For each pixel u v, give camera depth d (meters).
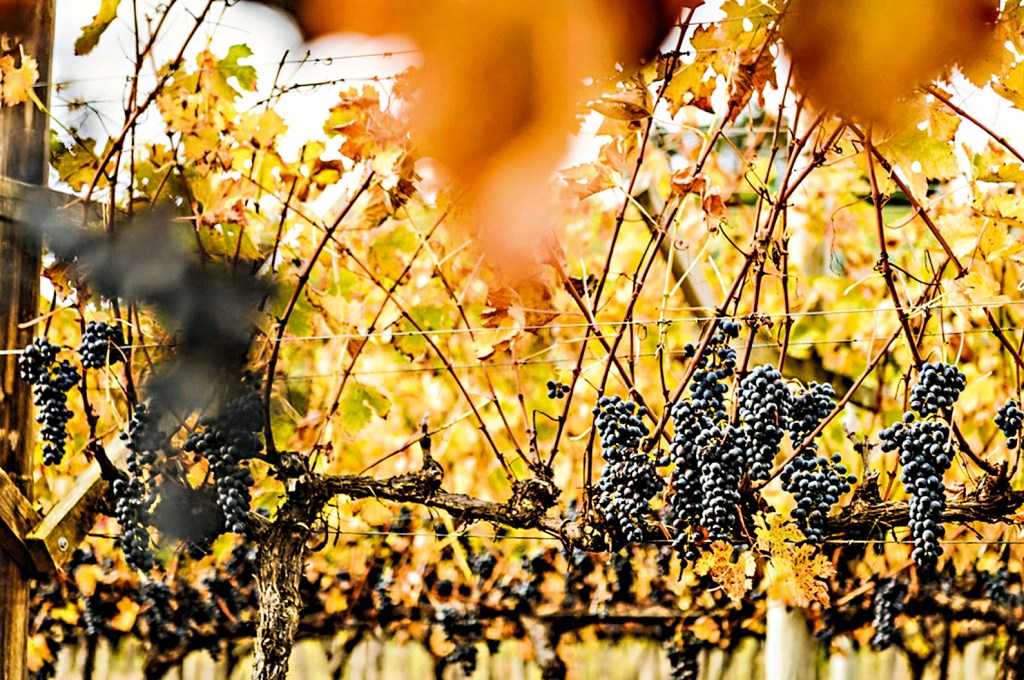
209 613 9.05
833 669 8.21
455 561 8.77
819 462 5.78
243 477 5.89
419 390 7.86
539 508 5.94
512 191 1.04
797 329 7.08
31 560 5.97
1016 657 8.45
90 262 5.90
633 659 9.41
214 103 5.90
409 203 6.17
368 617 8.83
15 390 5.99
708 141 5.79
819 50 1.15
